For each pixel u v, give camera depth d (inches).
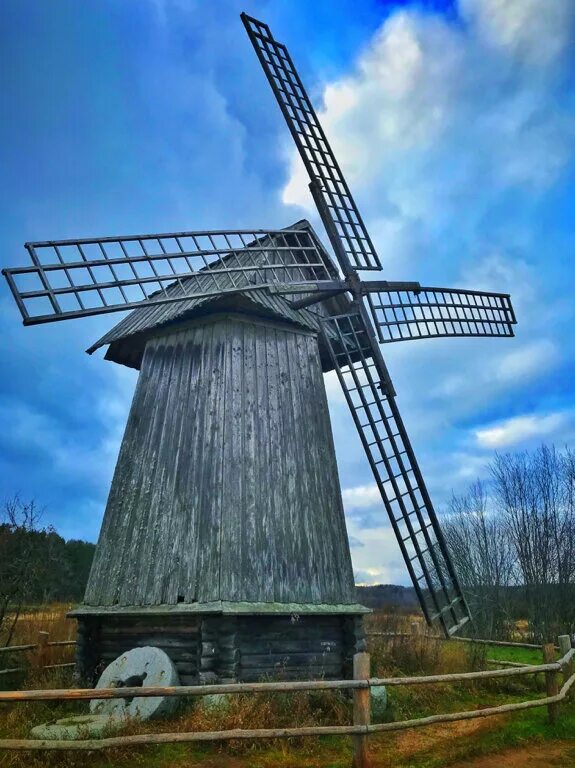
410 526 521.3
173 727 338.0
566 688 420.5
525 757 341.7
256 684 281.4
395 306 633.0
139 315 557.3
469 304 712.4
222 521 429.1
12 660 513.7
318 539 473.7
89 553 1256.2
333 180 631.2
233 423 463.5
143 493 477.4
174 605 416.8
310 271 599.5
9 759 281.6
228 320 498.0
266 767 298.4
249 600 416.8
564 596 1170.6
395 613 881.5
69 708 404.5
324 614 441.1
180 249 472.7
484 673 360.2
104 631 460.8
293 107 629.0
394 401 568.4
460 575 1282.0
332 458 516.1
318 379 540.4
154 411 504.4
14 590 664.4
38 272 391.9
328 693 397.4
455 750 337.1
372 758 321.7
